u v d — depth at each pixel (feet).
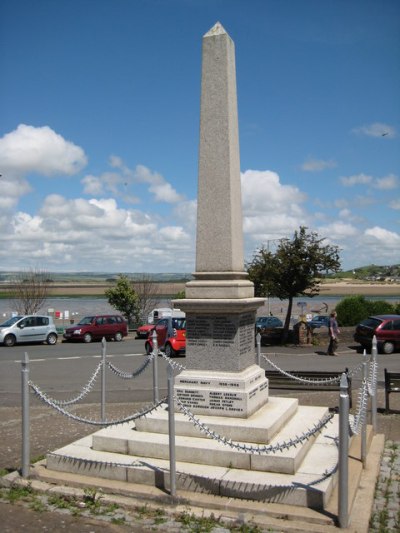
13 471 25.94
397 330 83.51
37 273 168.76
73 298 476.13
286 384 45.68
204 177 28.55
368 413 39.91
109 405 44.21
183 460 24.25
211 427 25.29
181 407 22.62
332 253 91.20
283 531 19.63
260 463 23.00
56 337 104.42
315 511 20.51
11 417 39.42
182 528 20.10
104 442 25.96
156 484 23.11
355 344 94.38
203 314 27.63
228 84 28.55
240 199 29.76
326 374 45.03
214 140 28.50
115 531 19.98
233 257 28.04
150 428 26.63
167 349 79.51
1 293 418.10
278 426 26.30
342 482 19.57
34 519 20.98
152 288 167.94
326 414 29.78
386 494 23.68
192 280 28.43
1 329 98.84
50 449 30.40
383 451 29.40
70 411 41.68
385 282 538.47
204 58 29.01
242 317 27.71
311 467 23.31
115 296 142.92
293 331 94.63
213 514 20.74
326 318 120.16
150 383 56.39
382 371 63.57
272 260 91.40
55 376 61.77
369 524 20.43
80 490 23.25
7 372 65.05
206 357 27.53
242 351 27.61
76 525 20.47
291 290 92.22
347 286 466.29
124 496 22.70
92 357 80.12
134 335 123.75
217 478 22.16
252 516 20.54
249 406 26.48
